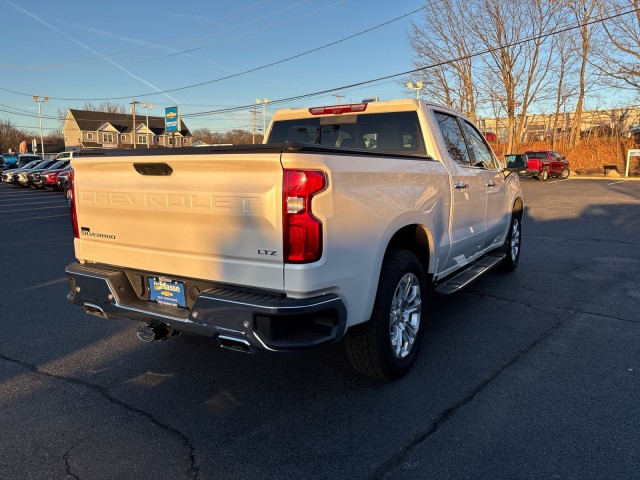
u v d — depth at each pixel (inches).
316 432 118.3
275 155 103.4
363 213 119.3
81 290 141.8
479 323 193.9
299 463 106.3
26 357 163.5
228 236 113.4
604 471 102.0
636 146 1441.9
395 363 140.1
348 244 114.9
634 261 305.3
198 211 116.4
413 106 177.5
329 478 101.3
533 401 131.2
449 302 222.1
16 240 407.8
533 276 269.3
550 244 367.2
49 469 104.5
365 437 115.9
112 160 129.9
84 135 3095.5
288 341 106.8
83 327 192.1
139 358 163.0
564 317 200.1
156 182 123.3
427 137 174.6
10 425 122.0
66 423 123.0
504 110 1510.8
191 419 125.0
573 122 1662.2
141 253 131.5
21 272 286.0
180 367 156.1
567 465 104.0
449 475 101.3
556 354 162.6
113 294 134.1
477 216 205.9
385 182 129.7
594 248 350.0
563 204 649.6
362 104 187.0
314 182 104.7
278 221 105.3
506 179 249.9
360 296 121.3
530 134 1929.1
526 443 112.0
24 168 1165.7
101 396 137.2
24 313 208.8
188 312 123.0
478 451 109.4
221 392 139.5
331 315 113.4
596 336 178.5
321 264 107.5
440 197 163.5
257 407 130.8
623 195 759.7
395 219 133.3
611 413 124.6
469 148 210.8
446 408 128.6
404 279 144.2
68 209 673.0
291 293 107.0
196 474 102.9
